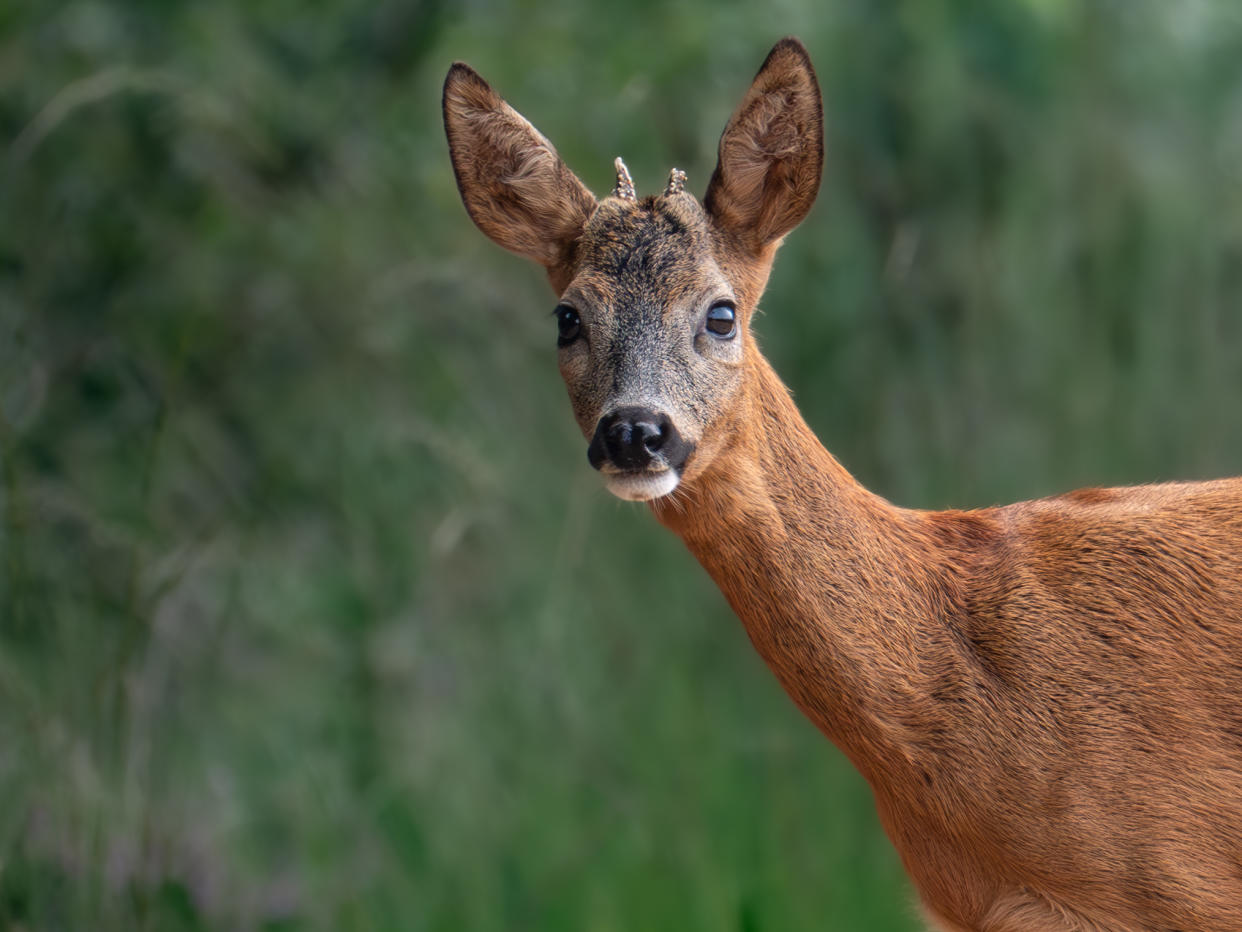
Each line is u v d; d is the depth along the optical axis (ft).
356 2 43.68
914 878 22.20
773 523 21.56
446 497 37.19
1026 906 21.15
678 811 30.83
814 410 38.27
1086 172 39.34
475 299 39.01
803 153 23.27
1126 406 37.35
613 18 41.83
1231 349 38.73
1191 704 20.43
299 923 30.27
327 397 39.78
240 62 41.09
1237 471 38.06
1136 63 40.34
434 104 42.01
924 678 21.09
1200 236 39.04
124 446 37.27
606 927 29.45
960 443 37.09
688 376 21.68
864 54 41.11
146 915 25.91
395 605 36.47
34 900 25.58
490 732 33.32
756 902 29.17
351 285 40.40
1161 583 21.12
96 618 28.50
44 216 38.88
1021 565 21.74
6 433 27.43
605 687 33.30
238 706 34.42
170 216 40.98
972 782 20.80
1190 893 20.04
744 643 33.91
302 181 42.57
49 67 40.83
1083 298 38.45
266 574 36.73
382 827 32.07
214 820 32.14
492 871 30.94
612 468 20.98
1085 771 20.34
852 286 39.11
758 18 41.52
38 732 26.58
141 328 39.34
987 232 39.45
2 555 28.63
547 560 35.76
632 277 22.53
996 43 39.93
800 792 30.94
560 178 24.26
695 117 40.86
